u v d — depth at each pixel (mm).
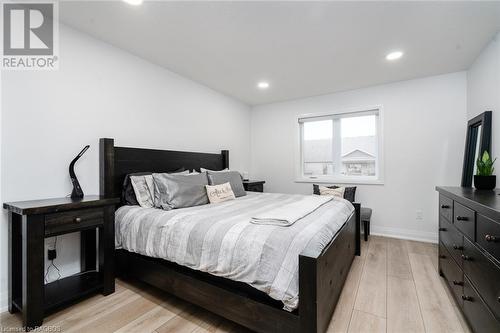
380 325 1543
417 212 3316
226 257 1442
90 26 2094
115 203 1993
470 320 1446
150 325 1555
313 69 2982
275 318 1290
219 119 3898
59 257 2047
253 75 3188
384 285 2057
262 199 2756
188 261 1609
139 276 1983
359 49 2469
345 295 1900
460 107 3035
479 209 1316
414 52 2521
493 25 2012
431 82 3193
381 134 3518
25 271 1499
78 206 1727
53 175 1989
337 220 1934
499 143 2131
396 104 3420
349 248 2293
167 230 1781
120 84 2490
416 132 3301
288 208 1985
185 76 3240
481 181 2041
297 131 4270
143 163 2646
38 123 1908
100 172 2291
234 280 1433
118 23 2045
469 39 2250
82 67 2184
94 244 2205
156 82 2865
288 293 1229
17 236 1682
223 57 2670
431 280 2139
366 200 3648
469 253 1482
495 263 1150
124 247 2068
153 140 2834
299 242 1337
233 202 2541
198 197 2406
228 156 3900
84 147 2193
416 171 3311
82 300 1848
